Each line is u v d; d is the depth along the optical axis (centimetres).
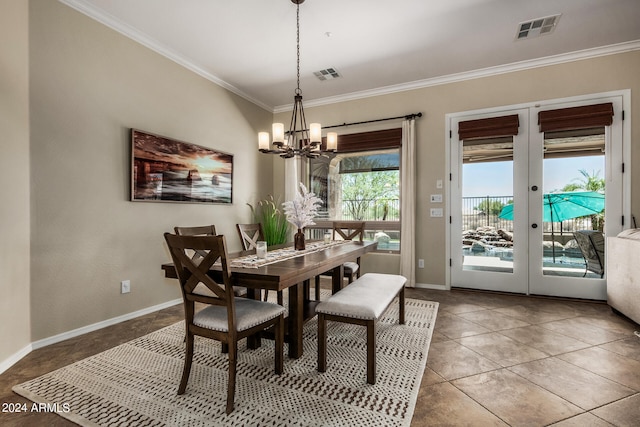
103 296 279
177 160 347
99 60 275
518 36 315
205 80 391
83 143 263
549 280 369
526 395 173
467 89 403
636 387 180
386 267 449
